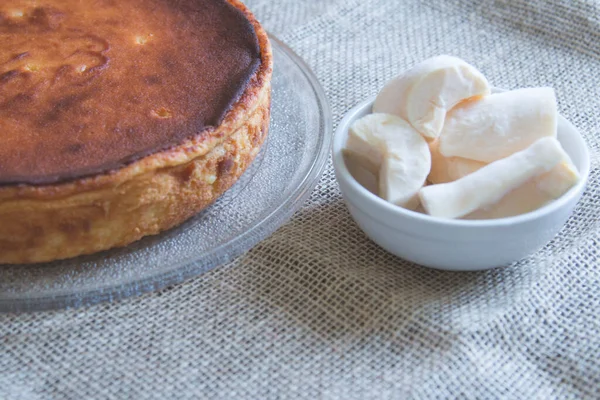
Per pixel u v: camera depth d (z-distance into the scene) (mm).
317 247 663
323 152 703
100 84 671
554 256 662
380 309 629
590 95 791
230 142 661
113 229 639
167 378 604
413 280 647
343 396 594
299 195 675
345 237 673
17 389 600
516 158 629
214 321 630
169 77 679
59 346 619
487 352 614
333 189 706
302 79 768
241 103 665
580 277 651
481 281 646
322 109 740
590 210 692
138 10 734
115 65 686
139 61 690
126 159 624
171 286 648
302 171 692
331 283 642
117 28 718
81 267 643
